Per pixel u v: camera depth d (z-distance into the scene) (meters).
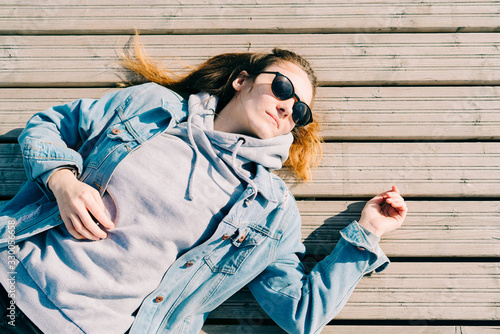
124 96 1.24
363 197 1.45
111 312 1.05
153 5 1.55
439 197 1.45
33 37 1.51
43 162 1.06
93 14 1.54
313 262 1.39
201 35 1.54
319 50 1.54
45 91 1.49
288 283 1.20
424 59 1.53
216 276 1.20
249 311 1.35
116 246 1.04
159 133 1.15
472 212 1.42
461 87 1.51
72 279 1.00
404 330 1.34
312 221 1.43
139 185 1.07
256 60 1.33
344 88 1.52
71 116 1.22
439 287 1.37
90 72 1.51
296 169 1.43
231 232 1.15
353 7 1.54
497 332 1.33
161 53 1.53
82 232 1.01
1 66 1.49
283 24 1.54
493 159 1.46
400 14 1.54
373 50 1.54
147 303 1.12
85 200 1.01
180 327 1.20
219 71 1.37
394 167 1.46
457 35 1.54
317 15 1.55
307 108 1.24
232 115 1.26
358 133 1.49
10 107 1.46
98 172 1.10
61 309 1.00
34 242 1.05
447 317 1.35
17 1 1.53
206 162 1.16
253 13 1.55
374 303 1.35
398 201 1.29
